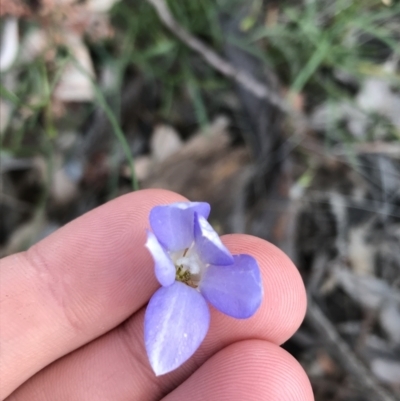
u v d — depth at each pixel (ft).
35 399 0.25
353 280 0.35
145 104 0.38
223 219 0.35
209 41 0.38
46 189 0.34
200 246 0.21
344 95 0.38
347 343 0.34
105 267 0.24
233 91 0.37
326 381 0.34
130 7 0.37
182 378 0.25
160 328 0.20
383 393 0.32
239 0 0.38
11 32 0.34
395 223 0.36
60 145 0.37
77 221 0.25
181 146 0.37
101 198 0.36
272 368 0.23
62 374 0.25
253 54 0.37
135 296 0.24
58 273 0.24
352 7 0.34
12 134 0.36
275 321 0.24
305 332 0.34
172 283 0.21
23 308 0.24
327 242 0.36
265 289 0.24
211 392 0.23
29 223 0.36
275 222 0.35
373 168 0.37
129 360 0.25
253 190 0.36
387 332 0.35
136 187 0.29
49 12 0.33
